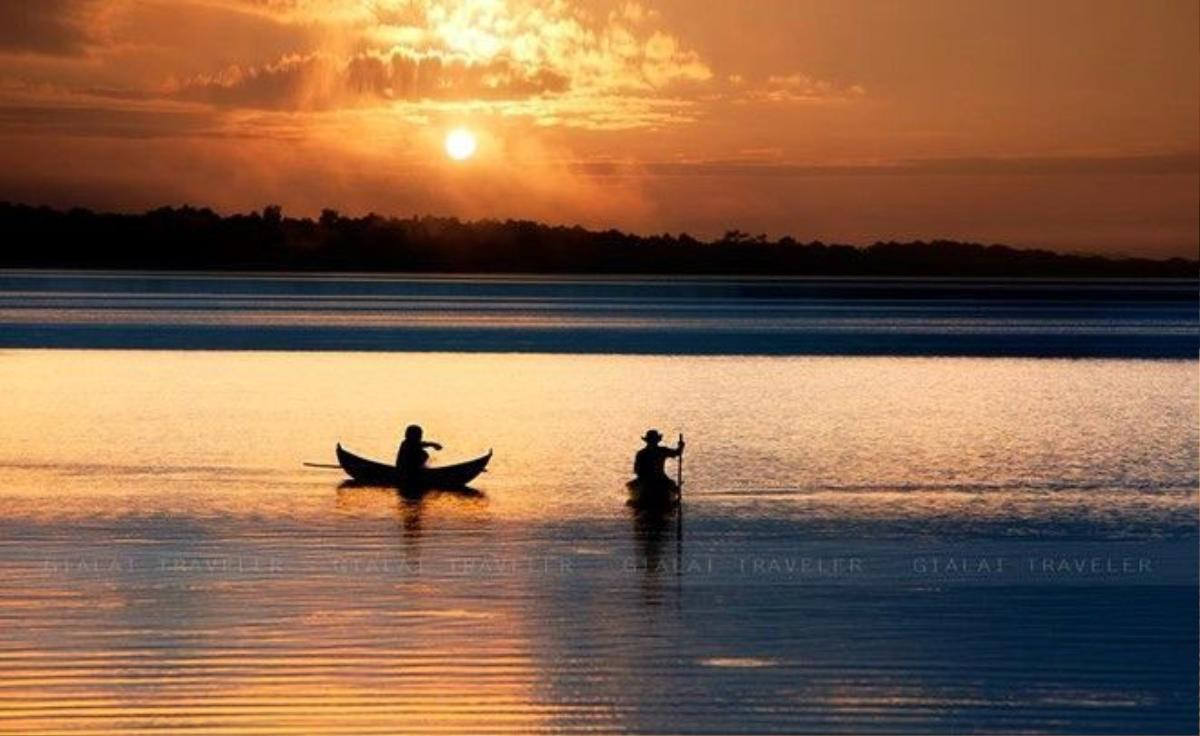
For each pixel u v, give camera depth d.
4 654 53.31
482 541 72.81
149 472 92.62
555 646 55.22
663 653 54.56
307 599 61.16
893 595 62.78
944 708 49.22
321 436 111.12
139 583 63.31
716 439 111.62
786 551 71.38
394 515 79.25
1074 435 116.12
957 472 95.94
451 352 197.88
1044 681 51.59
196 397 137.75
